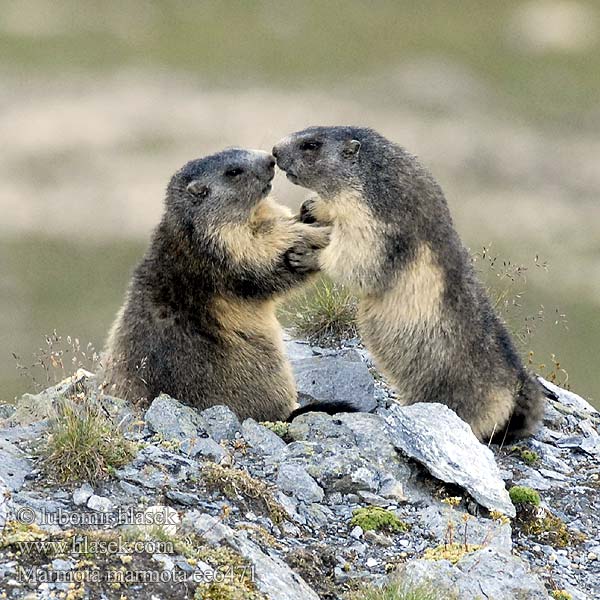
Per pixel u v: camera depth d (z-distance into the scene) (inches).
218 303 547.8
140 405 535.8
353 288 540.1
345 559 430.0
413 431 489.4
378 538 441.7
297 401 588.1
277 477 464.4
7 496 408.5
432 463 477.1
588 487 512.1
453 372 530.9
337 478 470.0
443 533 450.3
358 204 536.4
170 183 565.9
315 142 546.3
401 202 531.2
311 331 668.1
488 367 533.0
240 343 548.7
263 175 554.6
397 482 473.7
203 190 551.8
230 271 547.5
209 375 541.0
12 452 445.7
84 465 433.1
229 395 544.1
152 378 538.3
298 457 480.1
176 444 471.8
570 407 611.8
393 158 538.6
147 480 439.8
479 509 470.6
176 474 447.8
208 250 546.6
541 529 473.7
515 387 539.2
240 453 482.3
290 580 397.7
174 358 538.6
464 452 487.2
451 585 404.8
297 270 557.6
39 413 494.9
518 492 483.2
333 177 541.3
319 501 459.5
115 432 454.0
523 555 457.1
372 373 625.3
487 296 554.6
